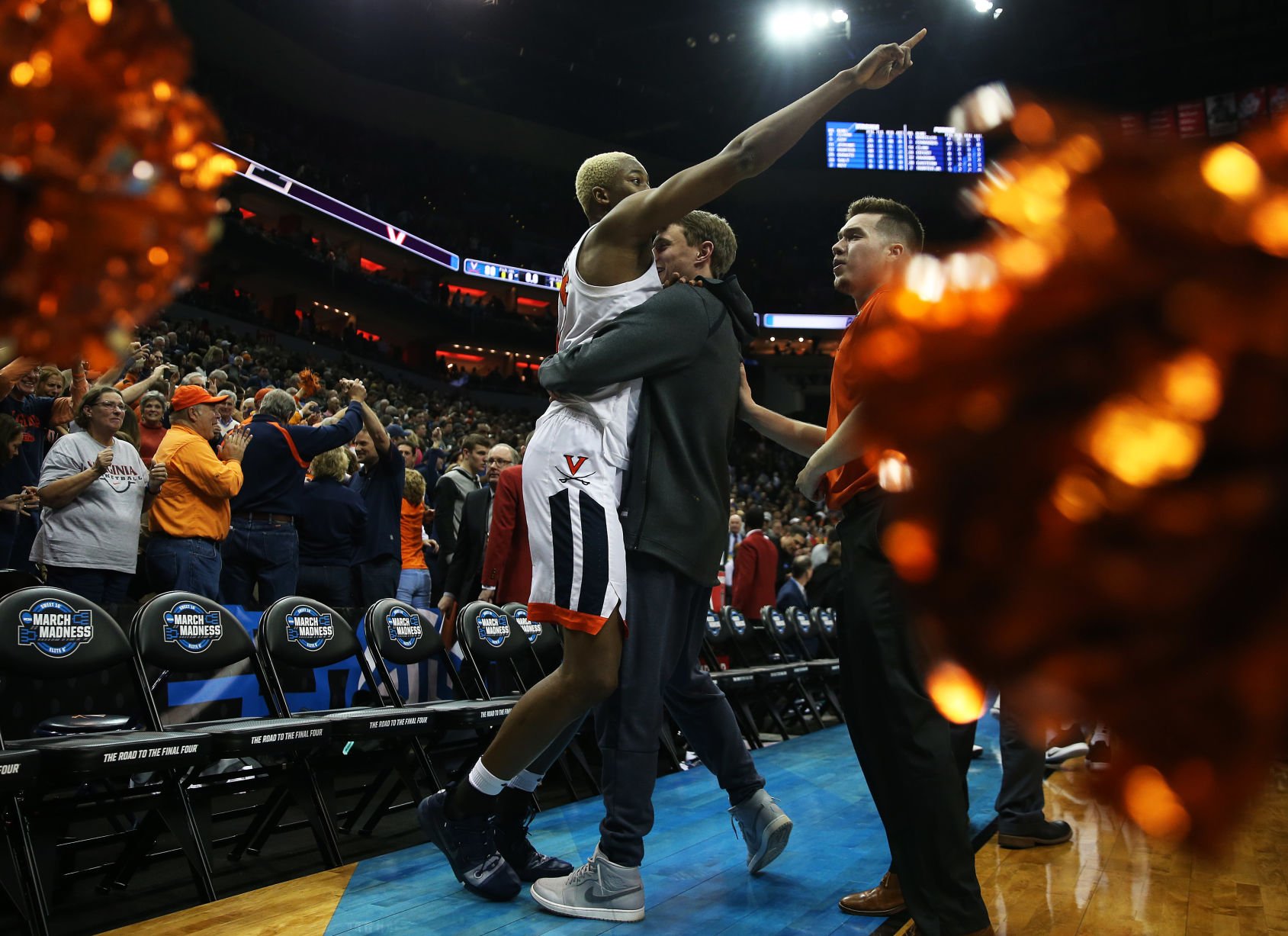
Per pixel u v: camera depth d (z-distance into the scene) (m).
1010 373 0.20
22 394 4.67
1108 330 0.20
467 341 28.31
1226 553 0.19
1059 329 0.20
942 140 31.30
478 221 29.67
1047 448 0.20
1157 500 0.19
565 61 28.78
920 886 1.90
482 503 5.19
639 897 2.26
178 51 0.34
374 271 27.42
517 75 28.45
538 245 30.61
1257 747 0.19
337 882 2.58
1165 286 0.19
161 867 3.16
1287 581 0.19
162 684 3.47
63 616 2.69
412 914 2.27
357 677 4.21
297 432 4.96
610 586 2.28
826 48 28.34
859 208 2.26
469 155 29.97
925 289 0.22
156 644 2.92
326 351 23.02
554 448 2.36
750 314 2.62
